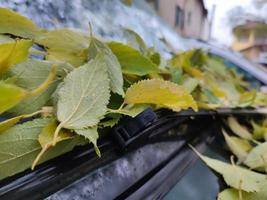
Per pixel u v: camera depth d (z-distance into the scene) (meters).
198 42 0.74
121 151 0.17
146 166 0.18
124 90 0.19
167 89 0.17
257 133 0.29
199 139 0.24
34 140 0.13
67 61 0.18
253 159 0.23
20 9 0.22
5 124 0.12
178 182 0.18
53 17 0.25
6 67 0.14
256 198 0.18
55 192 0.13
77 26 0.27
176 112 0.22
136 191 0.16
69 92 0.14
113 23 0.33
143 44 0.29
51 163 0.13
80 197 0.13
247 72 0.70
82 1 0.31
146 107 0.17
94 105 0.14
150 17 0.47
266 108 0.36
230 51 0.76
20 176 0.12
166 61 0.29
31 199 0.12
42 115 0.14
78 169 0.14
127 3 0.42
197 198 0.18
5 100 0.11
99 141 0.16
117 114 0.16
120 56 0.20
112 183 0.15
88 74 0.15
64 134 0.13
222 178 0.20
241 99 0.36
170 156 0.20
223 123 0.29
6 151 0.12
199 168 0.21
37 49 0.19
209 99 0.30
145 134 0.18
